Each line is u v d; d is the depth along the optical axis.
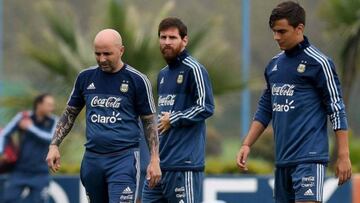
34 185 36.81
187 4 100.56
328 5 48.81
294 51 21.50
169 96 24.02
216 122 89.38
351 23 48.03
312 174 21.31
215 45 44.56
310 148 21.33
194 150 23.81
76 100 23.14
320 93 21.41
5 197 37.09
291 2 21.44
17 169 36.81
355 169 41.16
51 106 36.84
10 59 92.69
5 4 96.38
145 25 43.91
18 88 56.91
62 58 45.12
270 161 52.78
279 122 21.70
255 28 102.69
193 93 23.80
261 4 102.94
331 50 51.50
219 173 39.09
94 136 22.61
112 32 22.44
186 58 23.91
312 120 21.39
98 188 23.02
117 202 22.39
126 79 22.61
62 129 23.33
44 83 55.62
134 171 22.69
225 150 77.62
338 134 21.12
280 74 21.69
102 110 22.64
